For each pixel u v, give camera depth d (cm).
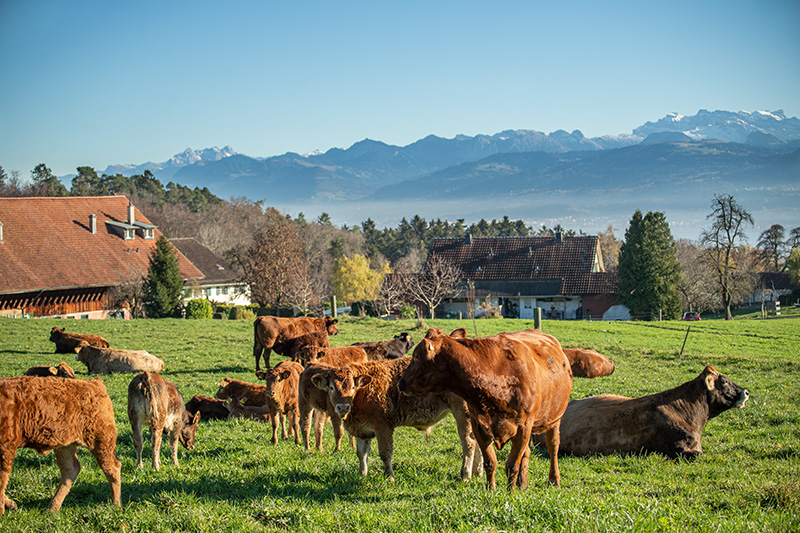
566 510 676
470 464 966
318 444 1220
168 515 762
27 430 766
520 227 17238
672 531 639
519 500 718
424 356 825
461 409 966
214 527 722
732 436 1302
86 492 895
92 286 6200
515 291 7838
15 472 978
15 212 6556
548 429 930
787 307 8756
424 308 7419
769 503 819
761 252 10894
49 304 6072
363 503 802
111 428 836
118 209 7400
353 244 15788
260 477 966
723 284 7319
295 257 7025
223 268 8881
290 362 1328
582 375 2152
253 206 15950
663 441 1139
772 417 1472
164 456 1147
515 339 912
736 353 3141
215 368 2344
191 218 13188
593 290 7619
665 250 6919
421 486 906
